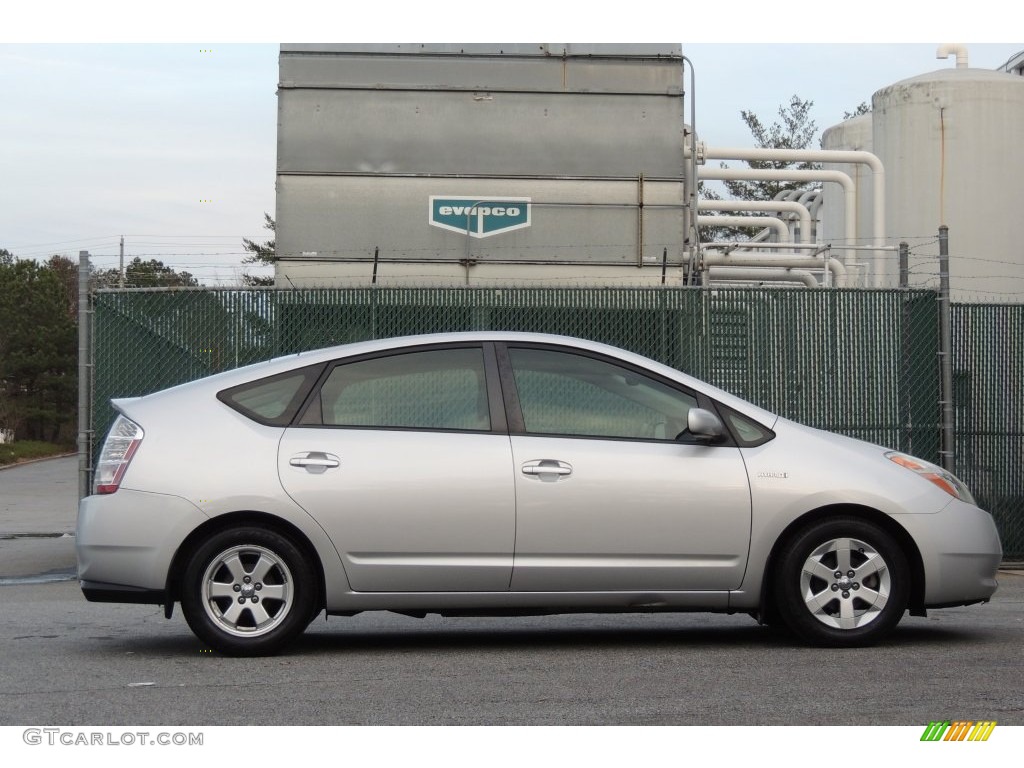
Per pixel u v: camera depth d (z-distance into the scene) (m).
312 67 13.44
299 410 6.80
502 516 6.67
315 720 5.24
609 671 6.27
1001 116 17.94
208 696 5.71
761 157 19.19
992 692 5.72
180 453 6.68
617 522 6.71
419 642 7.32
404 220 13.41
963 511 6.94
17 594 10.02
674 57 13.66
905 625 7.83
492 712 5.37
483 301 11.24
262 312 11.22
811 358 11.33
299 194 13.38
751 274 20.77
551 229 13.48
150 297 11.26
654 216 13.55
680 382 6.97
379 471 6.67
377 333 11.22
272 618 6.68
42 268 70.62
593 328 11.26
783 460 6.84
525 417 6.84
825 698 5.61
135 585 6.60
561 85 13.54
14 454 54.59
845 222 19.36
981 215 17.89
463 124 13.48
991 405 11.64
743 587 6.81
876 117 18.95
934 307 11.39
